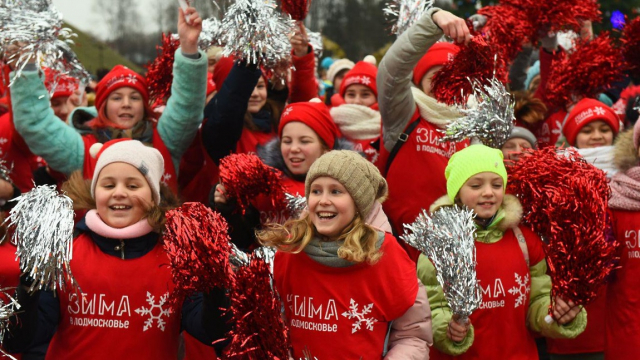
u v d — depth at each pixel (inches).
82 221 144.7
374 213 137.3
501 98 157.5
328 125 183.9
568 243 143.4
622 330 175.6
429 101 183.3
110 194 141.1
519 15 207.5
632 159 181.2
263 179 161.2
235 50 176.2
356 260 128.3
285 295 135.1
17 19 172.2
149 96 200.2
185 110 187.3
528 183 154.9
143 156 144.4
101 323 137.0
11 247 155.9
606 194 150.9
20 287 129.0
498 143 159.6
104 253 140.4
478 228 154.8
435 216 141.6
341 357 130.3
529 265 157.8
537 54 321.7
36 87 185.2
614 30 243.4
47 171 198.7
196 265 123.0
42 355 165.6
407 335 133.9
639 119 179.3
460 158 154.9
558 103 226.8
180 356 206.4
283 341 125.0
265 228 165.3
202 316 130.5
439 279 137.8
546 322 149.3
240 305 124.1
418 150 182.2
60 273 127.7
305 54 209.2
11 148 210.2
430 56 185.6
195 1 215.6
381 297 131.4
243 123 197.3
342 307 131.0
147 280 138.7
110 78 196.1
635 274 174.2
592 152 205.2
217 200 164.6
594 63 219.1
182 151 192.5
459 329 141.9
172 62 198.7
